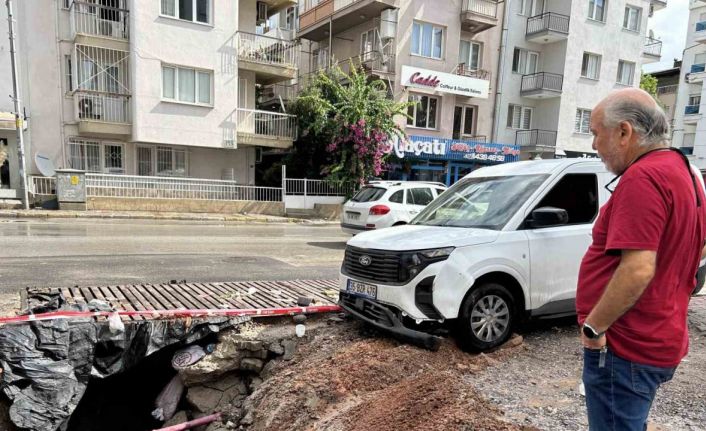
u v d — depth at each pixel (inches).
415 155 848.3
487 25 919.7
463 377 155.9
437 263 167.5
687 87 1352.1
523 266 180.5
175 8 699.4
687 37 1344.7
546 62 1013.2
